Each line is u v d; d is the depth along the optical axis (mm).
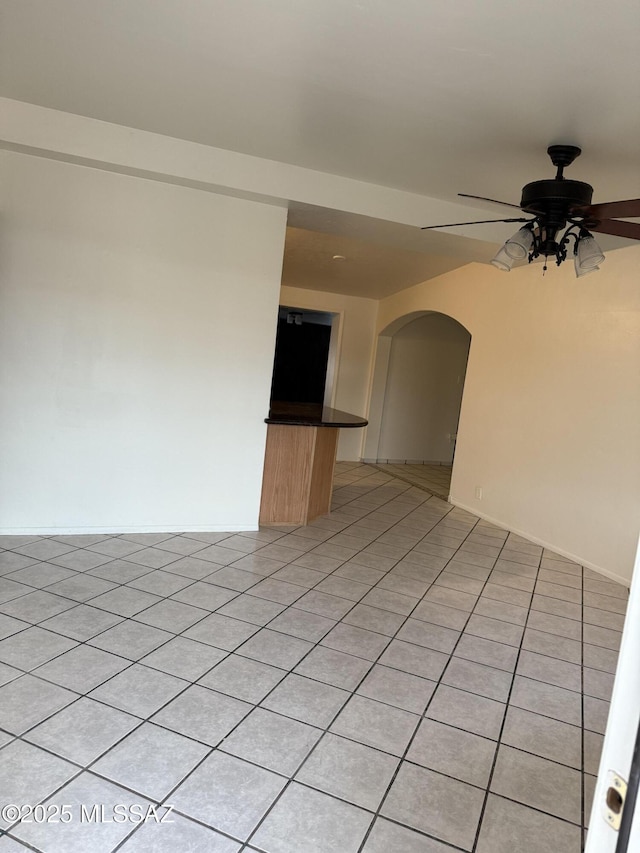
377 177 3697
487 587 3639
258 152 3510
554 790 1876
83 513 3828
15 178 3391
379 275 6539
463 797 1806
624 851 527
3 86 2967
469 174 3445
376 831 1638
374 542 4383
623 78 2180
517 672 2600
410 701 2293
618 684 546
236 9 2018
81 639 2520
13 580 3062
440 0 1840
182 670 2352
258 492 4277
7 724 1927
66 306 3588
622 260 3994
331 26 2062
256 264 3945
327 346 9562
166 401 3893
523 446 4934
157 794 1689
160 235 3709
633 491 3832
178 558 3596
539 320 4805
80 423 3723
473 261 4961
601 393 4129
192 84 2664
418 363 8461
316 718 2123
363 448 8375
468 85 2369
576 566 4211
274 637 2703
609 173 3146
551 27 1919
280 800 1714
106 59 2521
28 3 2139
